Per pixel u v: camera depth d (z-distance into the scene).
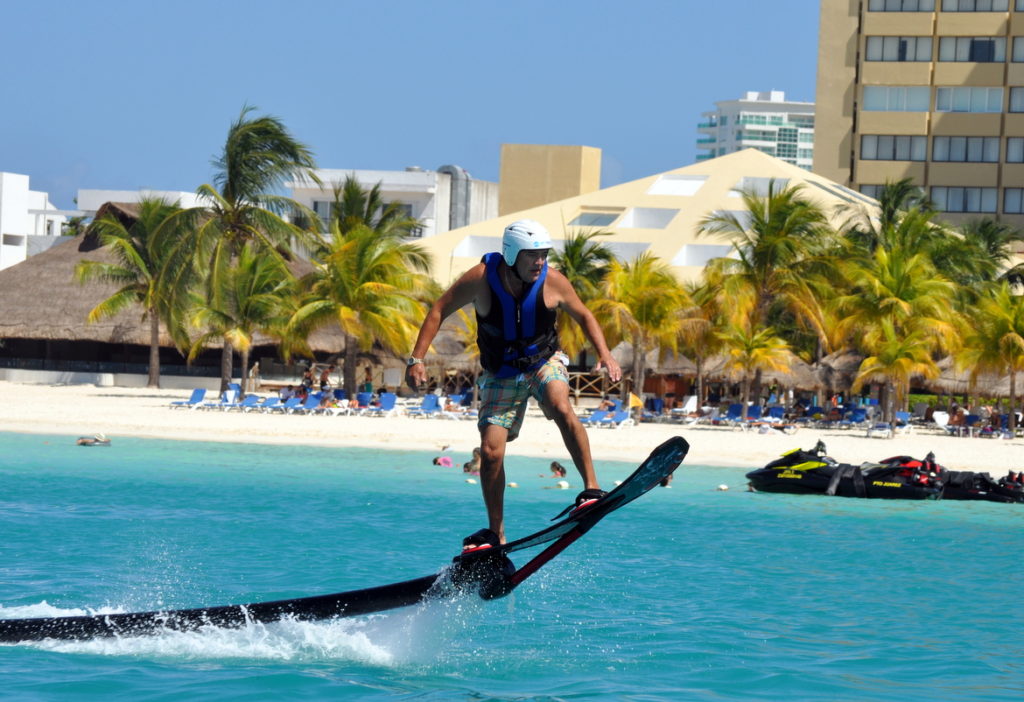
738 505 30.98
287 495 29.55
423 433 48.88
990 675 13.53
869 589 19.22
